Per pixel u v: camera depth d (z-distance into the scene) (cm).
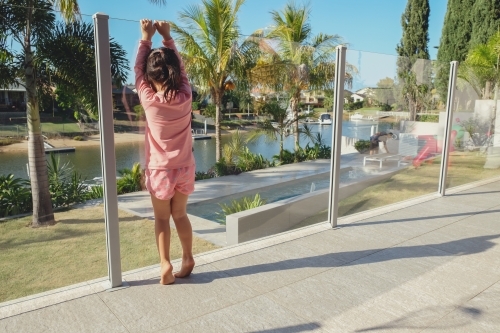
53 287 308
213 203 410
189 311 292
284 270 363
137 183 342
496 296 323
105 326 270
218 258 386
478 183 743
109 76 299
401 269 371
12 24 275
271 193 455
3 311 281
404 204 590
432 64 596
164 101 296
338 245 427
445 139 634
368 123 529
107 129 302
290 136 463
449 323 284
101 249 329
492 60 811
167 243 329
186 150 319
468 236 460
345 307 303
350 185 527
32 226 292
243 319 284
